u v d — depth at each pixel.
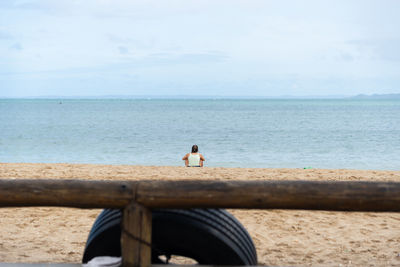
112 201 2.73
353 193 2.67
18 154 23.14
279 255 5.11
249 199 2.69
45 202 2.77
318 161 21.20
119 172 12.90
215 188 2.70
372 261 4.85
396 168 18.89
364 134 39.25
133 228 2.73
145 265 2.76
